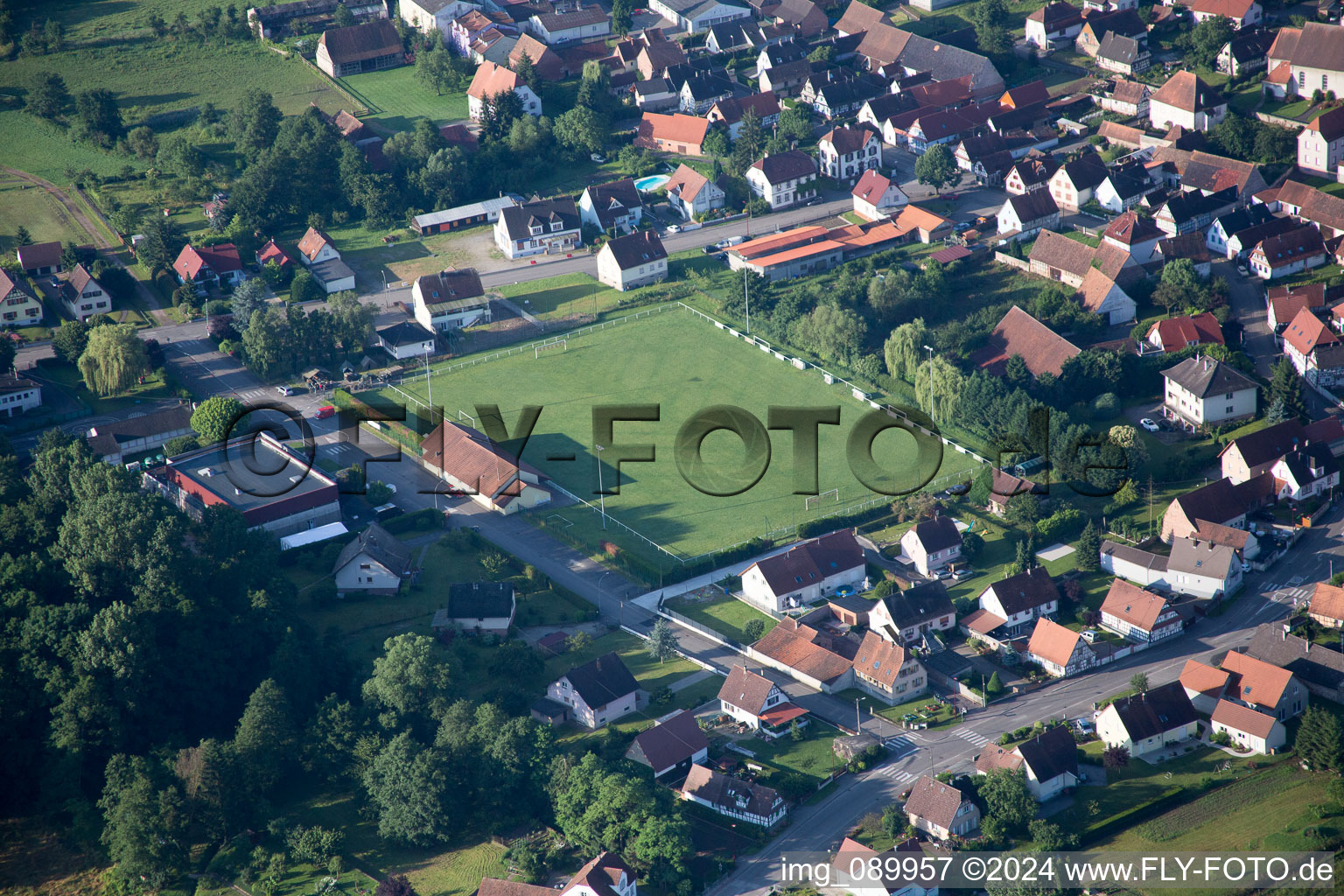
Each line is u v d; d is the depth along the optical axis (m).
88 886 165.75
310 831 166.50
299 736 179.88
